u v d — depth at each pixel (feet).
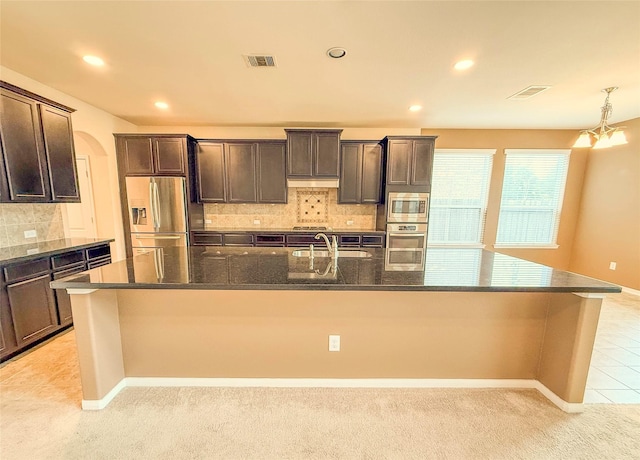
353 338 6.15
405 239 14.25
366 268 6.08
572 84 9.12
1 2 5.27
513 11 5.58
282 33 6.37
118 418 5.33
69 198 9.72
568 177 15.64
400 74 8.48
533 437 5.01
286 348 6.17
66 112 9.57
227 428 5.13
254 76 8.65
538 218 16.08
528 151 15.40
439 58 7.49
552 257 16.28
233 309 6.04
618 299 12.30
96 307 5.37
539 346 6.21
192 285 4.84
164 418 5.34
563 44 6.77
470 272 5.76
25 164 8.22
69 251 8.77
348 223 16.03
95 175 12.96
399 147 13.78
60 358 7.36
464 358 6.25
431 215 16.03
